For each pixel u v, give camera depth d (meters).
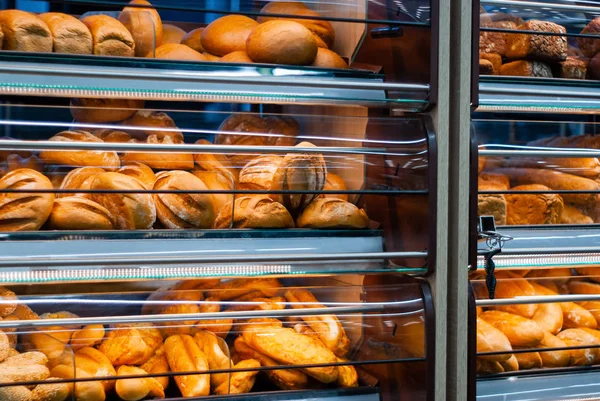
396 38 1.22
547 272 1.36
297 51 1.17
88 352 1.05
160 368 1.10
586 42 1.38
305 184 1.14
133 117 1.16
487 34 1.34
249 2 1.28
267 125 1.21
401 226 1.18
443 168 1.11
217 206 1.14
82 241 1.03
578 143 1.35
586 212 1.38
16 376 0.97
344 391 1.16
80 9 1.28
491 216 1.18
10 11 1.06
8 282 0.98
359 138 1.24
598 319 1.33
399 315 1.18
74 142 1.02
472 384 1.15
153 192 1.06
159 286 1.13
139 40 1.14
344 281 1.33
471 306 1.14
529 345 1.25
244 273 1.08
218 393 1.11
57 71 0.99
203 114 1.21
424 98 1.13
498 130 1.32
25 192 1.00
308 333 1.15
